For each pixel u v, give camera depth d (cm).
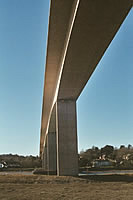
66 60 2109
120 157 12462
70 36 1747
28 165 11612
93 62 2156
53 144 5303
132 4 1418
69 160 3028
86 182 2562
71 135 3078
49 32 1970
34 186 2334
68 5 1647
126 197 1820
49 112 4528
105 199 1755
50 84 3259
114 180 2658
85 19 1555
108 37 1766
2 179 2628
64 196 1862
